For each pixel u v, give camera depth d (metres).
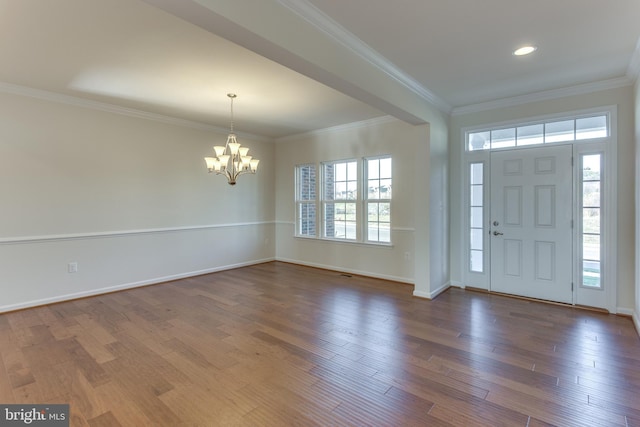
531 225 4.04
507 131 4.22
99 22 2.34
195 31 2.47
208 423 1.85
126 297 4.23
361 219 5.42
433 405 1.99
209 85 3.60
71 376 2.33
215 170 4.12
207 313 3.63
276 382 2.26
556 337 2.96
